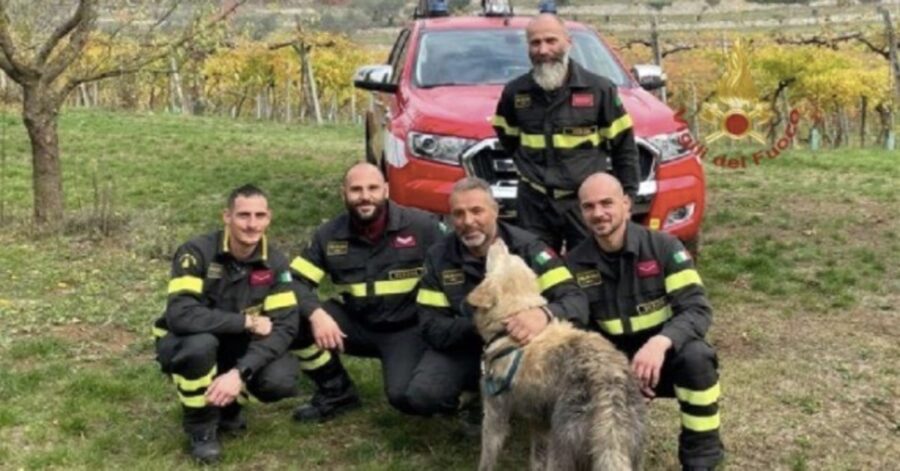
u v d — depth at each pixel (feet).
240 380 15.19
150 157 47.47
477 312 14.03
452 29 26.81
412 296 17.02
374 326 17.20
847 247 29.17
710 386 14.42
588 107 17.80
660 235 15.06
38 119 30.60
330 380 17.20
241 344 16.44
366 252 16.99
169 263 27.37
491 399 13.70
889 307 23.57
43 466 15.17
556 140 17.88
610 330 15.20
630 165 18.16
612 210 14.62
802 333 21.72
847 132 112.16
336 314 17.30
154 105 109.29
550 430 12.69
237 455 15.74
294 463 15.61
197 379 15.33
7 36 29.58
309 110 100.83
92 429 16.62
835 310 23.40
